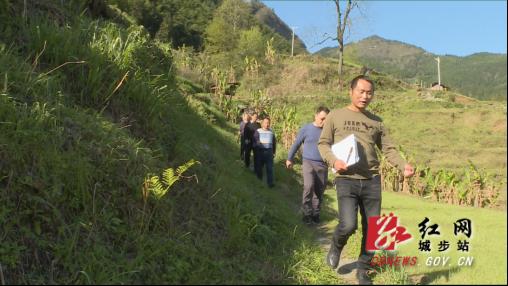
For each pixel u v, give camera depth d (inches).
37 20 220.5
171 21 2699.3
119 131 180.9
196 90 679.1
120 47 237.9
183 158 214.2
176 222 161.3
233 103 679.1
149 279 126.3
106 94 205.8
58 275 121.1
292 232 196.2
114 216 145.1
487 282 130.1
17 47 197.0
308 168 243.0
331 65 1610.5
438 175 475.2
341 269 161.3
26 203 132.7
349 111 145.5
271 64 1571.1
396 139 898.7
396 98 1310.3
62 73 202.4
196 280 128.7
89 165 149.9
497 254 156.8
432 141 869.8
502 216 247.8
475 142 854.5
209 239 159.3
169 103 266.1
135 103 220.1
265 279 139.9
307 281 143.4
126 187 157.0
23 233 125.9
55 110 165.2
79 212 140.4
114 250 135.6
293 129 611.5
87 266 122.6
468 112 1050.7
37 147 145.1
